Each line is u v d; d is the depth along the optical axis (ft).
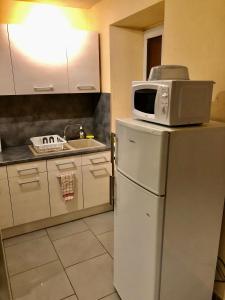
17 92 8.41
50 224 9.29
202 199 4.80
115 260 6.12
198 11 5.36
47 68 8.71
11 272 7.09
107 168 9.66
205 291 5.55
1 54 7.94
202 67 5.46
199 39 5.43
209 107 4.57
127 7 7.61
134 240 5.14
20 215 8.46
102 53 9.45
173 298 5.04
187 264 5.00
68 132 10.79
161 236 4.48
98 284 6.69
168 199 4.36
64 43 8.80
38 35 8.33
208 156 4.61
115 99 9.43
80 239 8.57
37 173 8.39
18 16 8.86
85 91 9.60
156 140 4.14
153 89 4.55
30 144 10.07
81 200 9.44
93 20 9.72
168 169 4.21
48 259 7.61
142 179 4.63
